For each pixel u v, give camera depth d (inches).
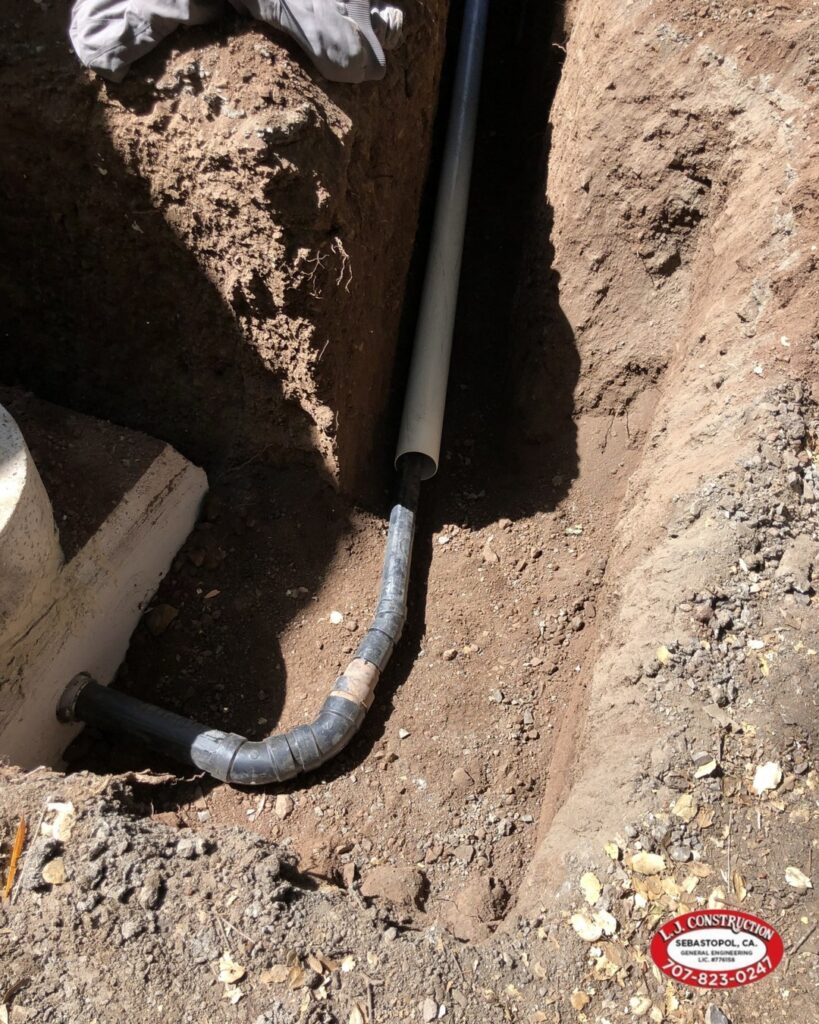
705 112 132.3
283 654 122.1
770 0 131.9
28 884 84.7
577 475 137.7
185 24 101.7
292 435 126.9
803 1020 80.5
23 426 118.2
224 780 109.7
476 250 170.2
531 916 88.0
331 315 112.8
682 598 102.3
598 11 155.5
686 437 120.5
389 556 126.6
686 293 137.3
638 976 83.0
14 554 92.8
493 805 109.8
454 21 192.4
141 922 83.4
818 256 116.8
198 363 123.4
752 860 87.9
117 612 116.6
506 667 121.6
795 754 92.8
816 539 104.7
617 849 89.0
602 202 140.0
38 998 79.7
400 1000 81.3
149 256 113.4
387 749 114.0
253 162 99.4
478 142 185.5
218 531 128.6
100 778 94.7
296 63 104.8
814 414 112.7
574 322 141.8
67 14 103.9
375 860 105.0
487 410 152.2
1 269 121.3
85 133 104.2
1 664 98.7
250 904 85.1
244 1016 79.5
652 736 94.9
